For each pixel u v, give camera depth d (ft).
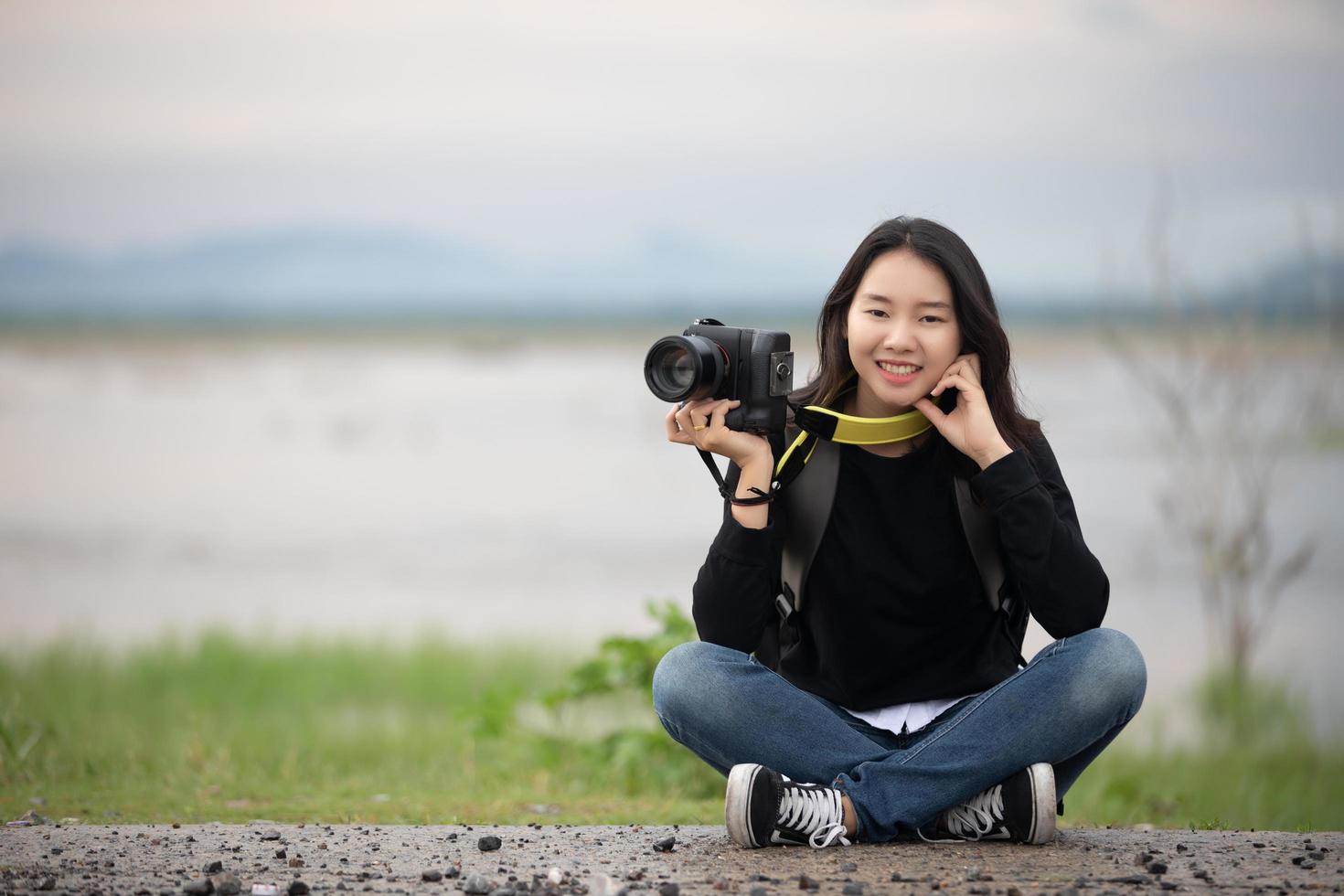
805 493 11.52
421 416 115.55
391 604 43.52
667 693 11.42
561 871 10.46
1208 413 34.60
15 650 31.76
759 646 12.37
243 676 29.66
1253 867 10.54
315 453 90.48
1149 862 10.53
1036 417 13.32
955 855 10.80
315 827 12.72
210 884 9.94
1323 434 30.53
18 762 18.45
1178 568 48.19
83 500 69.51
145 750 20.18
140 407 126.21
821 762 11.23
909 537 11.46
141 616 41.06
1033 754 10.96
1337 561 47.21
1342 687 30.83
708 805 16.87
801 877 9.82
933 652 11.74
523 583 47.60
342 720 25.53
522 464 83.82
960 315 11.19
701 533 59.16
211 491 73.05
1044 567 10.92
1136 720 28.07
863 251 11.48
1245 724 26.89
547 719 25.55
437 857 11.18
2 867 10.75
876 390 11.29
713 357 11.01
